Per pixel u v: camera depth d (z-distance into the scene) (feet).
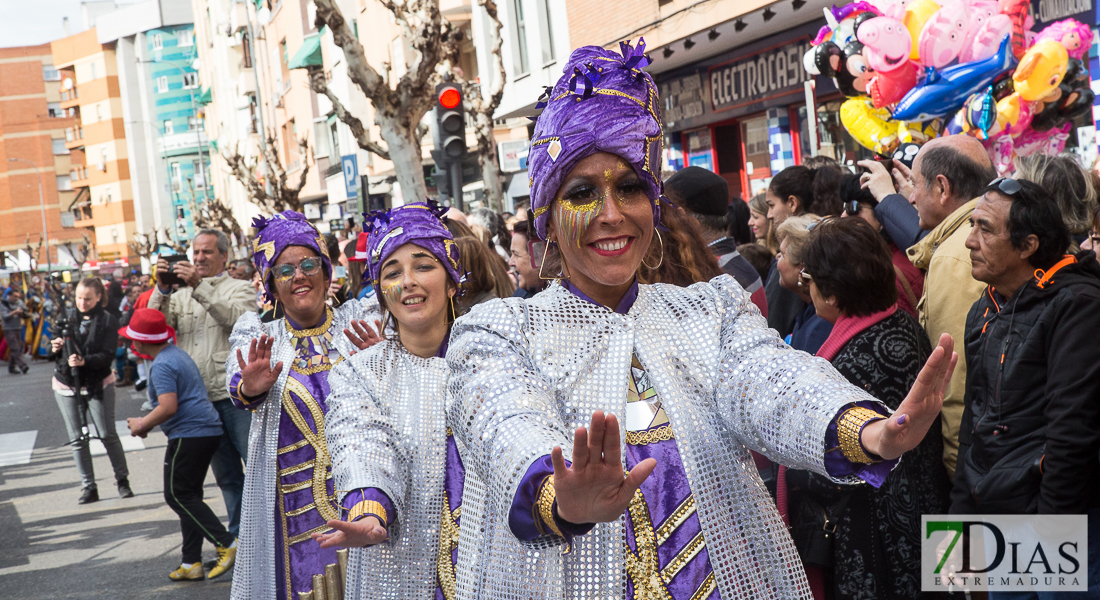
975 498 9.79
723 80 43.86
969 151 12.07
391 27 77.92
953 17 16.03
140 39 295.07
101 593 19.21
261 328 13.65
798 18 36.19
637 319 6.04
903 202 13.29
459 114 31.01
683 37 39.70
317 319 13.60
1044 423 9.35
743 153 45.14
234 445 20.52
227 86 178.60
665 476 5.71
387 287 10.50
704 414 5.83
